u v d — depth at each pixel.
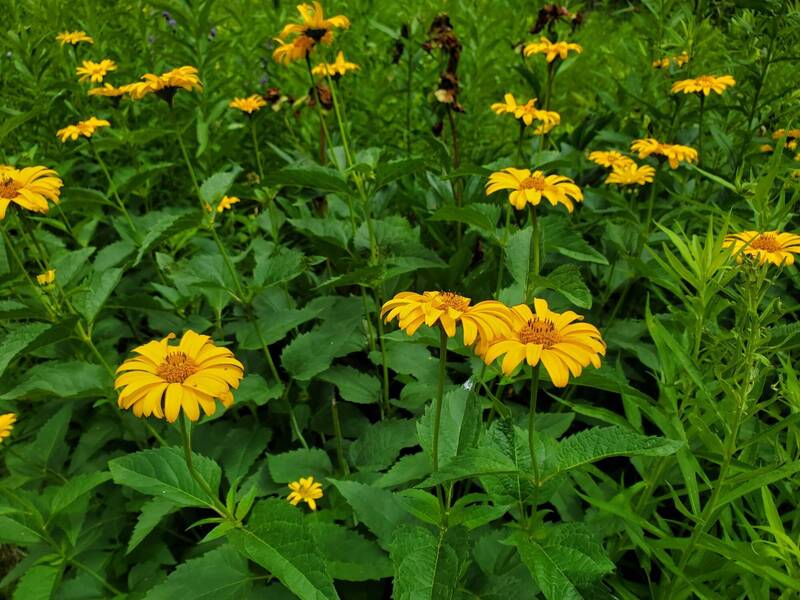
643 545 0.40
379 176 0.56
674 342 0.38
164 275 0.74
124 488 0.56
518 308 0.32
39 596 0.43
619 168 0.71
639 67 1.02
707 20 0.90
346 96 1.04
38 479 0.61
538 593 0.41
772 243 0.42
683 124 0.90
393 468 0.45
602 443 0.32
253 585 0.45
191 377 0.32
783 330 0.40
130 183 0.68
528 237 0.50
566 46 0.78
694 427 0.41
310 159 0.82
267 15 1.08
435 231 0.82
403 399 0.59
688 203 0.73
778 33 0.78
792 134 0.76
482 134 1.12
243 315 0.71
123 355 0.68
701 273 0.39
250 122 0.84
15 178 0.47
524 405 0.65
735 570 0.38
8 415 0.49
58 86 0.81
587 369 0.38
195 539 0.57
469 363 0.65
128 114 0.95
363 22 1.10
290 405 0.60
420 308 0.32
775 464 0.35
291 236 0.92
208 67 0.91
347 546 0.44
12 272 0.54
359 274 0.54
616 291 0.76
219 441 0.58
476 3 1.11
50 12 0.90
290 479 0.53
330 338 0.60
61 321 0.47
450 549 0.33
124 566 0.52
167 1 0.86
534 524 0.34
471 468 0.31
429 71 1.03
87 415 0.63
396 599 0.31
